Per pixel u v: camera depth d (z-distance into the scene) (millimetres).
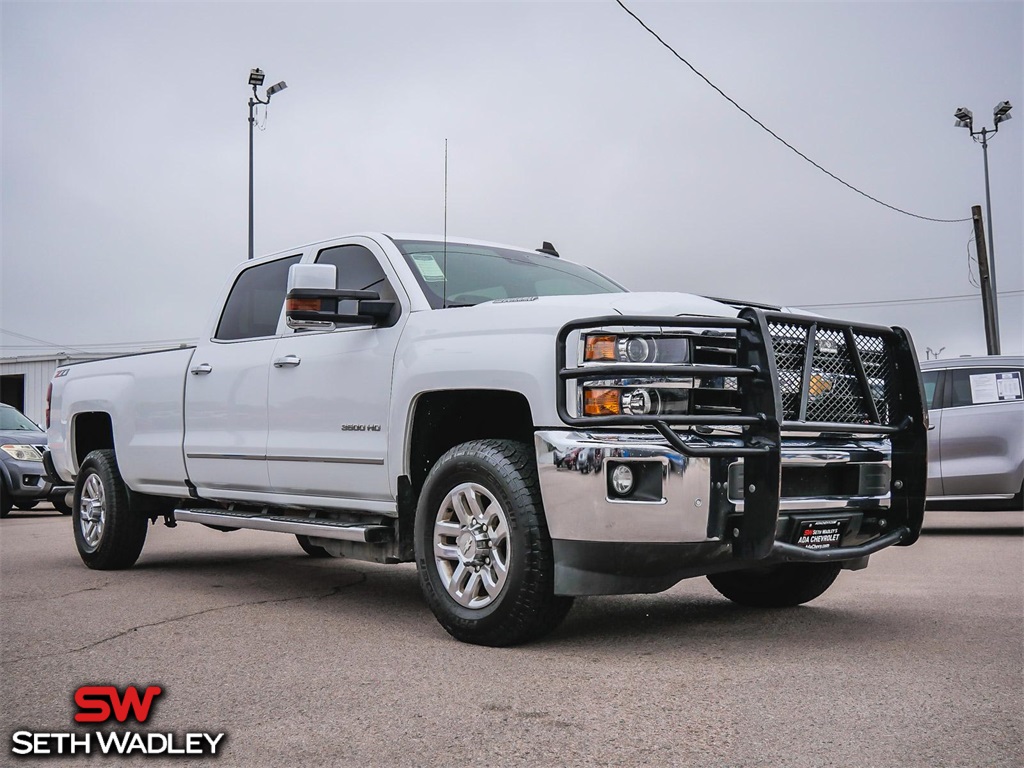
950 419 9711
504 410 4855
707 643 4395
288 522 5469
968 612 5156
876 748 2943
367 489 5027
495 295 5258
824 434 4488
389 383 4883
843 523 4438
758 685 3639
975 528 10477
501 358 4285
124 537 7059
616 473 3957
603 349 4016
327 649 4328
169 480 6527
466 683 3695
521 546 4141
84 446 7707
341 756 2939
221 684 3748
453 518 4539
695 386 4070
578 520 3979
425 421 4809
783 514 4188
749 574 5379
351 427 5094
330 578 6820
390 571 7266
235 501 6188
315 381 5336
